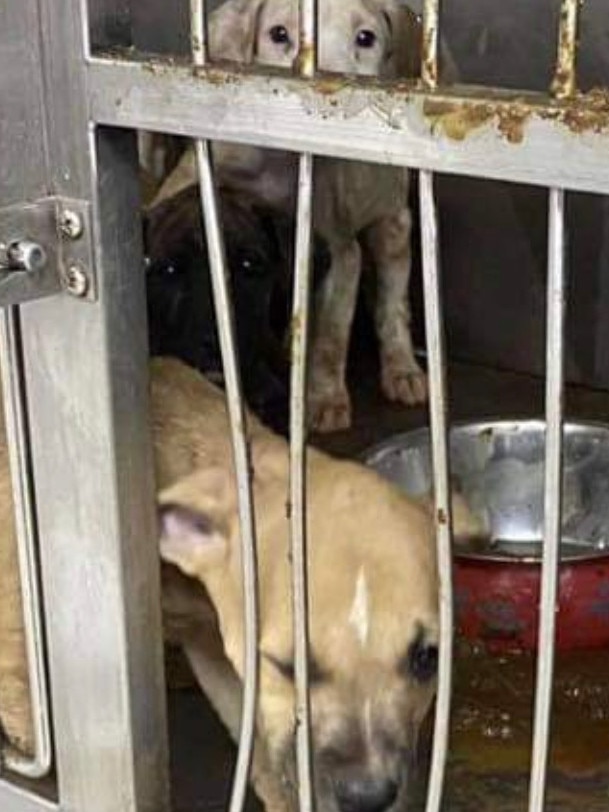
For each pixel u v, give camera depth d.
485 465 1.01
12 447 0.62
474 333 1.34
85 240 0.57
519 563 0.87
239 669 0.68
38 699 0.66
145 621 0.62
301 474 0.55
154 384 0.76
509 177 0.47
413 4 1.40
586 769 0.79
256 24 1.31
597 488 0.99
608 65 1.22
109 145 0.56
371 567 0.65
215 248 0.55
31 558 0.64
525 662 0.88
